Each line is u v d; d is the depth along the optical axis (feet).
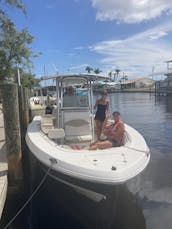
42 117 35.73
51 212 20.06
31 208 20.67
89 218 18.80
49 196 21.86
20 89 29.55
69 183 18.43
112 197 17.53
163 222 18.79
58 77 25.29
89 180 16.40
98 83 27.35
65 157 18.29
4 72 51.88
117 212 19.19
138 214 19.70
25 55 53.11
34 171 26.94
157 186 24.13
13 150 22.59
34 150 20.85
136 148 19.94
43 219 19.25
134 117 73.41
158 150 36.40
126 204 20.59
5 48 50.70
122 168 16.70
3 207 18.61
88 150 19.47
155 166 29.45
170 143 40.40
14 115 22.48
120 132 23.22
